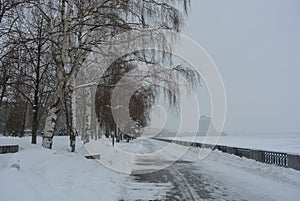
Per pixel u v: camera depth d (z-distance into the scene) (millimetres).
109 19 15523
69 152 16859
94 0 15461
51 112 16062
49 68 24250
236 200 10492
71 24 15680
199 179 15297
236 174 17094
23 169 9688
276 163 20469
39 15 18406
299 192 11875
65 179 10742
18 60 20453
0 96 26562
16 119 40344
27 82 27891
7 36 17844
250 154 24922
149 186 13055
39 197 7523
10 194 6891
